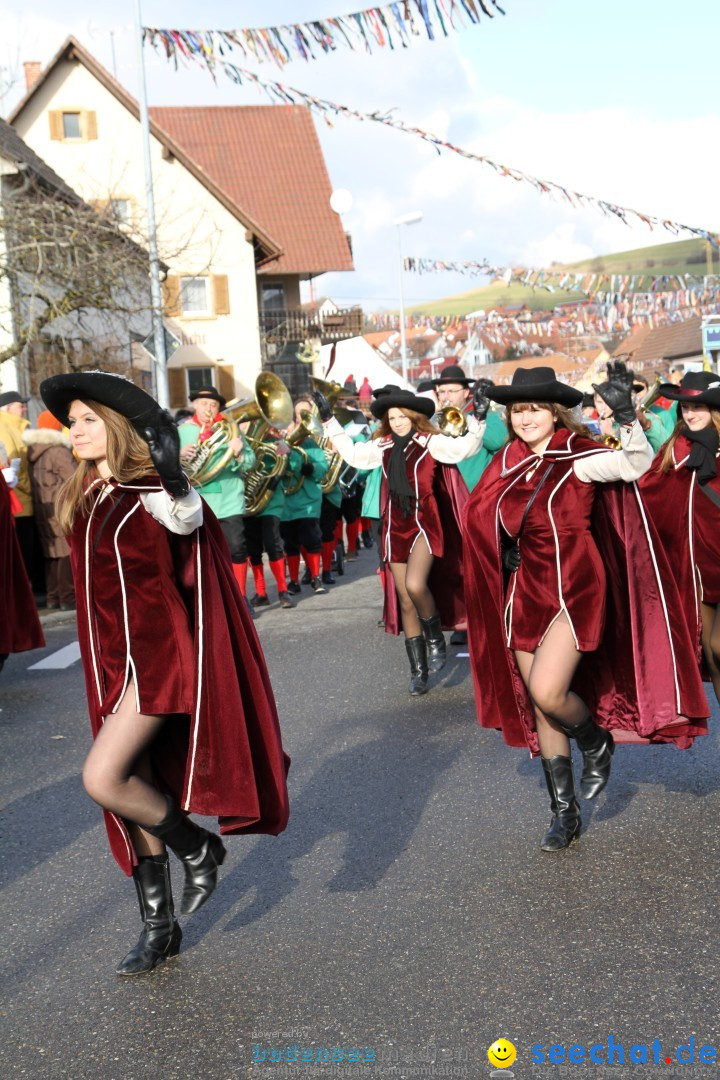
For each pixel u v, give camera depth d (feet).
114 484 11.44
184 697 11.42
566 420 14.87
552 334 115.34
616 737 15.39
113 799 11.39
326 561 44.19
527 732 15.33
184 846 11.93
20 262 58.13
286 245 139.23
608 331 110.73
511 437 15.28
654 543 14.84
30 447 37.88
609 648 15.25
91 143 113.60
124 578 11.39
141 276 66.95
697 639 17.29
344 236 140.67
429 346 194.18
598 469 14.26
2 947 12.96
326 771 18.85
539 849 14.69
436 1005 10.80
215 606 11.55
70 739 22.04
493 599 15.21
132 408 11.17
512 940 12.09
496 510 14.89
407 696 23.91
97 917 13.66
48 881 14.90
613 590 15.01
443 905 13.15
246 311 119.96
